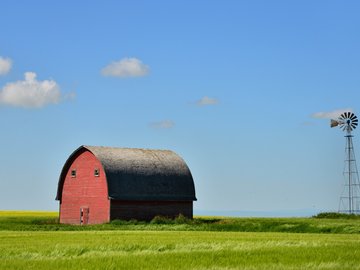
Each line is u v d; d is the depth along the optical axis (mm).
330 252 29047
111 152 77188
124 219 73750
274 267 23656
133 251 30266
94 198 75000
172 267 23672
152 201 76250
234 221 68500
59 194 80125
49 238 40969
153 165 78688
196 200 80000
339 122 87250
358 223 59938
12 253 28484
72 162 78875
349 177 85562
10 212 128125
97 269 23047
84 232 52062
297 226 57750
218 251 29719
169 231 56344
